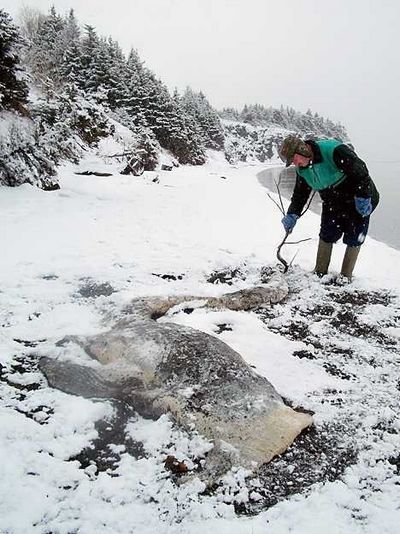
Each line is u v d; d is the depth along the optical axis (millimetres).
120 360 3061
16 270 5246
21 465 2320
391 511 2086
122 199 11070
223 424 2574
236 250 6844
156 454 2482
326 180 4816
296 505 2109
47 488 2195
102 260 5875
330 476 2369
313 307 4750
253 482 2307
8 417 2684
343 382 3279
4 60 10500
